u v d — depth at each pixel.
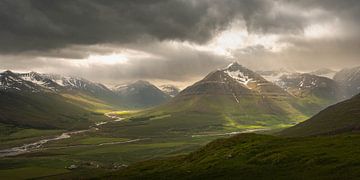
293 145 100.81
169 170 101.38
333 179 66.81
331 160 78.75
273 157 89.31
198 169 94.69
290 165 82.00
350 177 65.81
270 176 77.25
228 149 110.81
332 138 105.25
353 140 97.31
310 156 84.81
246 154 99.31
